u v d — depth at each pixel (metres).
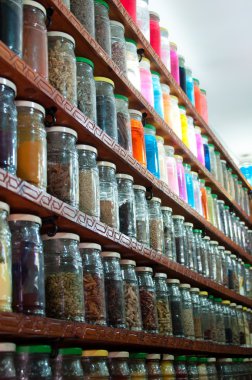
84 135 1.64
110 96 1.80
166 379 2.06
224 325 2.91
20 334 1.27
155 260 1.96
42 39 1.48
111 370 1.70
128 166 1.86
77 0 1.76
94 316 1.57
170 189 2.18
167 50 2.42
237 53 3.10
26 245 1.35
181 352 2.41
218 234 2.84
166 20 2.80
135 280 1.84
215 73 3.32
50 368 1.39
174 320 2.16
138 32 2.06
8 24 1.35
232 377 2.91
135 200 1.95
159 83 2.26
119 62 1.94
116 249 1.79
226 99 3.67
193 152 2.59
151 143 2.08
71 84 1.58
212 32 2.91
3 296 1.21
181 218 2.35
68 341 1.56
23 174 1.37
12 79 1.36
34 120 1.42
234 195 3.44
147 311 1.91
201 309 2.55
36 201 1.33
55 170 1.51
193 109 2.60
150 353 2.04
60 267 1.47
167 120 2.30
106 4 1.90
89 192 1.61
